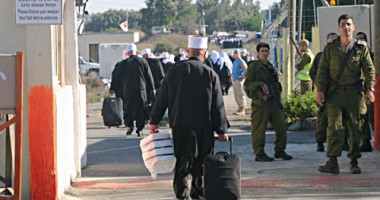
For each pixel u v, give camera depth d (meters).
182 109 11.27
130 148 19.72
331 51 14.01
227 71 39.03
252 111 16.47
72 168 14.43
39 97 11.72
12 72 10.73
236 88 29.94
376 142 17.17
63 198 12.71
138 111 22.62
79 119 15.21
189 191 11.91
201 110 11.30
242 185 13.58
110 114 22.86
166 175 14.95
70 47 14.58
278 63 29.95
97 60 80.75
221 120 11.37
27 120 11.86
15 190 10.88
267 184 13.60
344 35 13.89
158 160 11.28
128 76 22.69
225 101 37.44
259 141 16.34
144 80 22.73
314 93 23.27
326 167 14.46
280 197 12.59
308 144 19.19
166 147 11.36
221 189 10.75
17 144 10.80
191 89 11.30
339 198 12.40
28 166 11.91
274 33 39.22
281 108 16.47
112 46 66.81
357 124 14.11
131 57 22.80
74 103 14.76
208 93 11.32
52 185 11.85
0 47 11.73
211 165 10.80
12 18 11.73
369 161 15.81
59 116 12.38
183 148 11.33
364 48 13.90
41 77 11.70
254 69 16.33
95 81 60.44
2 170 12.12
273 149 18.45
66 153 13.42
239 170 10.88
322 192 12.92
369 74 13.84
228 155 10.89
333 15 22.78
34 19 11.57
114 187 13.85
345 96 13.98
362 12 22.27
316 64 17.45
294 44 25.52
